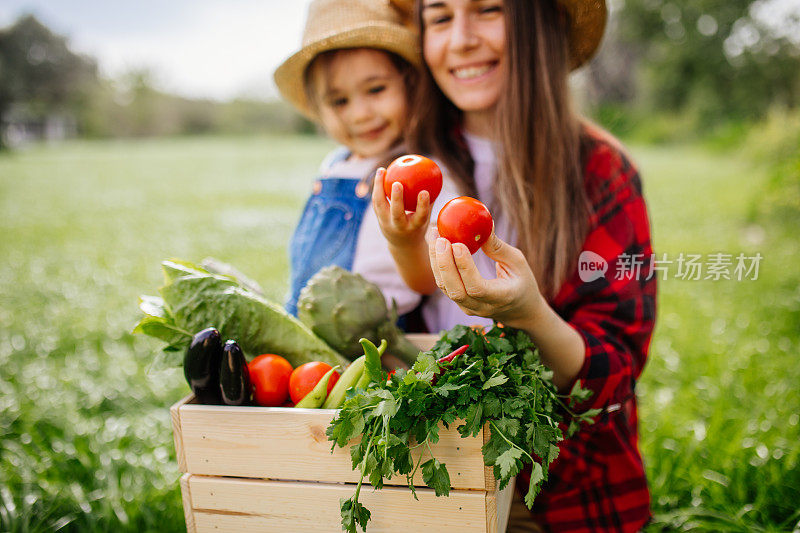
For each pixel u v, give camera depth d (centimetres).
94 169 2155
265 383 146
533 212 181
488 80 190
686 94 3256
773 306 438
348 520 122
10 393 337
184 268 159
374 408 121
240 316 153
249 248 768
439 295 196
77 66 5959
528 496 117
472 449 124
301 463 134
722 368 339
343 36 196
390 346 167
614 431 178
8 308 525
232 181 1695
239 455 137
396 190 130
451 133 211
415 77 210
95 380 364
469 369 125
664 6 3294
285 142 4222
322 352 159
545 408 129
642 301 176
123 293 575
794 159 776
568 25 198
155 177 1833
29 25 5716
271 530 138
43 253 772
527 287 130
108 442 285
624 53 3406
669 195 1038
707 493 241
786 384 313
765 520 225
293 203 1225
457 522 128
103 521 237
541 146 182
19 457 269
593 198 183
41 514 233
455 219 119
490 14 185
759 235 677
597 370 155
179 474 263
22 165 2366
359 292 163
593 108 238
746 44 3125
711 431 271
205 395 142
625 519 180
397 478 130
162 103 5775
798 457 248
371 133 212
